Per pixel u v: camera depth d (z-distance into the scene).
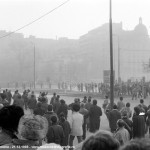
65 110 16.94
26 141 3.22
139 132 11.61
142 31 136.25
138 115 11.78
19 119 3.41
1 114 3.41
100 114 16.17
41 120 3.32
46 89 81.19
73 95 54.81
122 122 9.05
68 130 11.09
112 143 2.14
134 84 49.66
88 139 2.18
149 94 49.56
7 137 3.36
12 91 77.19
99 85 61.97
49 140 8.60
